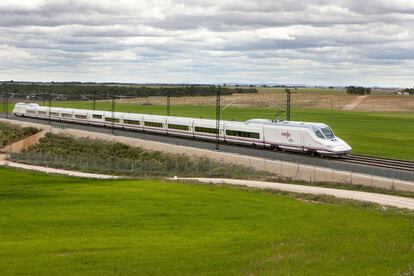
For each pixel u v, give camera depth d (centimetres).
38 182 6738
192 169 7631
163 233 3925
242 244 3566
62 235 3856
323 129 7094
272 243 3594
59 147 10894
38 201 5288
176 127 9925
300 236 3794
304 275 2819
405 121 15475
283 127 7512
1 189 6094
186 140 9375
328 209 4819
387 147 9156
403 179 5625
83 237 3781
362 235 3803
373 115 18050
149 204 5081
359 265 3000
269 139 7738
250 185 6138
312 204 5056
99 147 10044
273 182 6353
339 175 5984
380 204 4941
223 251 3375
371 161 6700
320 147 6912
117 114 11894
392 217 4450
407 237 3728
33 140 11700
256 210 4794
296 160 6856
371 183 5684
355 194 5447
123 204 5094
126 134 10644
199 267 3003
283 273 2850
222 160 7581
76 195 5634
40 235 3856
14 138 12481
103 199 5372
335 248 3406
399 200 5119
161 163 8181
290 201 5203
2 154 10775
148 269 2973
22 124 13625
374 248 3394
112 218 4456
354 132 11931
